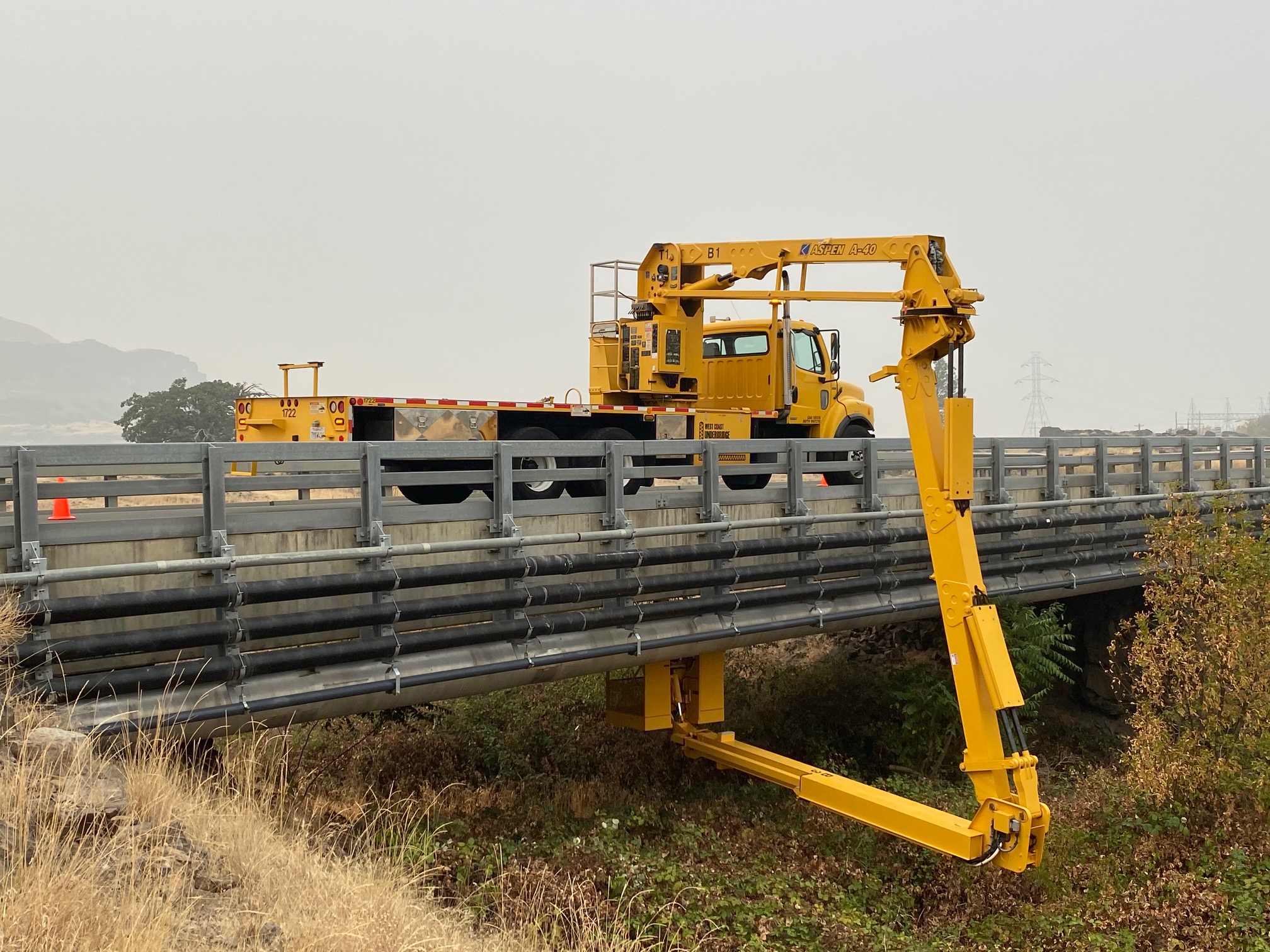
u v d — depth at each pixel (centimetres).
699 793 1266
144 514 1112
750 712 1519
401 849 795
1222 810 1172
